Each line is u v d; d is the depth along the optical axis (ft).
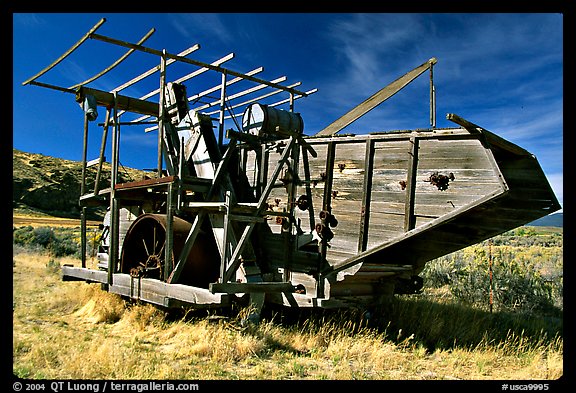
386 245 20.33
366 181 21.52
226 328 21.33
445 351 20.43
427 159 19.45
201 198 26.55
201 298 20.54
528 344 21.40
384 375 16.87
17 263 50.24
